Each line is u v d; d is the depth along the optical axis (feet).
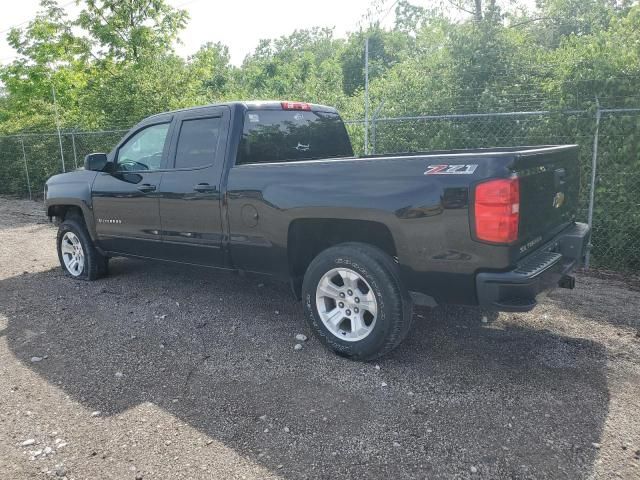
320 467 9.02
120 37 59.88
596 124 20.36
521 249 11.03
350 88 130.41
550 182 12.37
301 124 17.02
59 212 21.48
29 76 60.08
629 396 11.09
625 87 21.57
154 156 17.12
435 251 11.20
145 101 45.73
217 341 14.40
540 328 14.80
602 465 8.89
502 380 11.84
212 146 15.37
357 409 10.78
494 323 15.19
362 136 30.14
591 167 21.39
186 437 9.98
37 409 11.10
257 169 14.01
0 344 14.62
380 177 11.82
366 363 12.81
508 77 26.63
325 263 12.85
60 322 16.17
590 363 12.62
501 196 10.34
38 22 59.52
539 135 23.50
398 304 12.00
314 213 12.82
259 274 14.79
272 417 10.57
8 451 9.67
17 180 50.83
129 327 15.58
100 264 20.49
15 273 22.33
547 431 9.87
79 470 9.09
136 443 9.83
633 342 13.79
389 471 8.87
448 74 27.89
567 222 14.11
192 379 12.26
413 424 10.19
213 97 55.06
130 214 17.74
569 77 22.72
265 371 12.55
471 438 9.71
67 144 46.96
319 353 13.46
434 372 12.26
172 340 14.56
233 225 14.67
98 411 10.96
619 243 21.29
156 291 18.95
